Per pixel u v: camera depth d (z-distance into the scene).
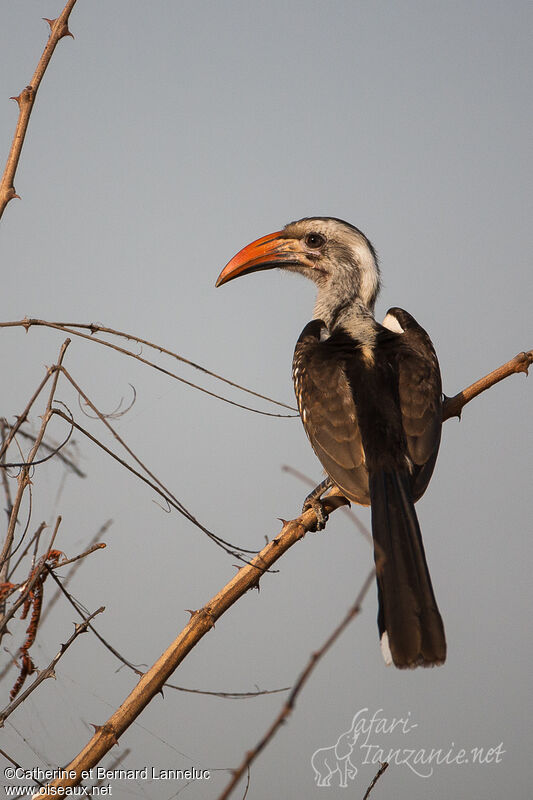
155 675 5.78
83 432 5.57
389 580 6.13
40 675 5.31
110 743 5.48
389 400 7.95
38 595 5.38
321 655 3.26
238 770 3.24
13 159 6.48
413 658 5.71
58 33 6.72
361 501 7.49
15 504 5.38
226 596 6.23
